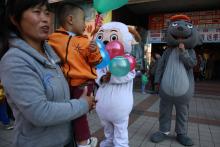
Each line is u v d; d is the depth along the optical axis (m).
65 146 1.72
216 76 16.75
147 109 6.86
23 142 1.41
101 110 3.31
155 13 12.98
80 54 1.88
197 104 7.99
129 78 3.23
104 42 3.43
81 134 1.92
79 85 1.87
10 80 1.30
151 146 4.17
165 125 4.43
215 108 7.44
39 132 1.42
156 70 4.40
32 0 1.38
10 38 1.42
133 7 11.71
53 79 1.45
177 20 4.26
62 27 2.14
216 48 16.61
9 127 4.65
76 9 2.12
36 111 1.29
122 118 3.27
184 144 4.26
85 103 1.53
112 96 3.23
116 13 10.47
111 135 3.55
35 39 1.49
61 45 1.89
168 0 10.48
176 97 4.04
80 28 2.13
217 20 11.55
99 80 3.31
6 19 1.44
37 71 1.38
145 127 5.18
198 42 4.24
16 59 1.33
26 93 1.29
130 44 3.48
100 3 2.18
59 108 1.37
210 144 4.35
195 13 11.98
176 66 4.11
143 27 13.91
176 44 4.18
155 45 14.27
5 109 4.59
